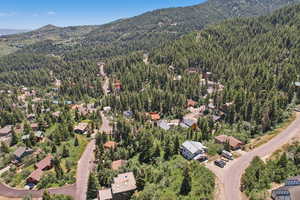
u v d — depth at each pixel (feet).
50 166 331.36
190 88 591.78
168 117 508.53
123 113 556.10
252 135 349.41
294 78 511.40
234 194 219.41
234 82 575.38
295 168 237.86
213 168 266.36
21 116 565.53
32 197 276.21
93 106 640.17
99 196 245.65
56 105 636.89
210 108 506.07
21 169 344.49
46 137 435.94
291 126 354.33
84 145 397.60
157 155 312.29
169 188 230.89
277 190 198.80
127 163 306.14
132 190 244.63
